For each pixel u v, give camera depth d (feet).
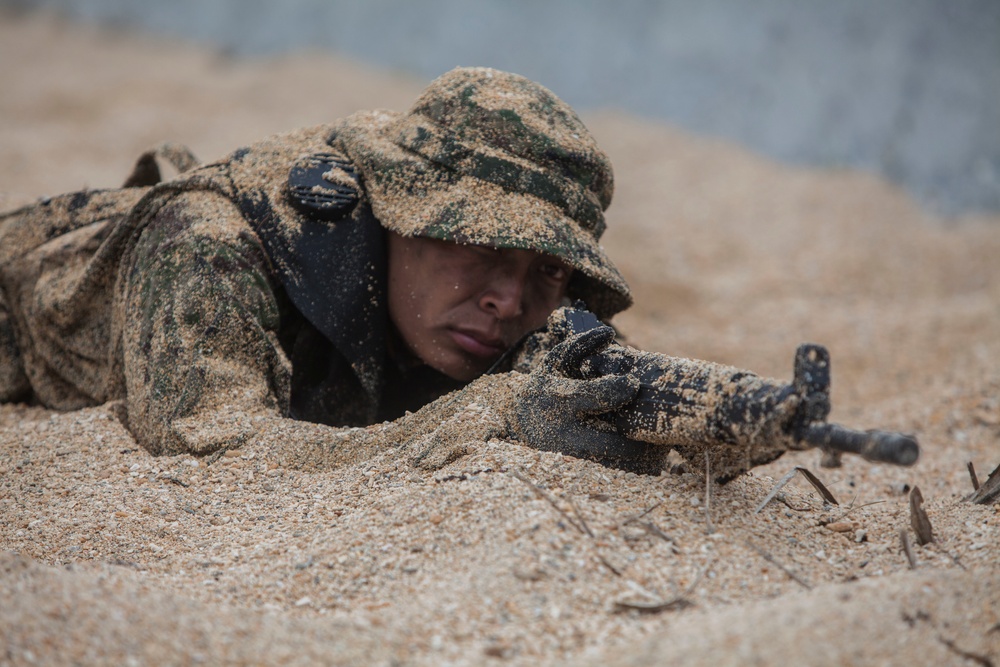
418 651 20.04
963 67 131.13
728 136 118.83
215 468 28.99
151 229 33.71
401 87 126.21
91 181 83.66
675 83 134.82
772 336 65.82
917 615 20.35
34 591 20.04
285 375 32.04
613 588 22.08
